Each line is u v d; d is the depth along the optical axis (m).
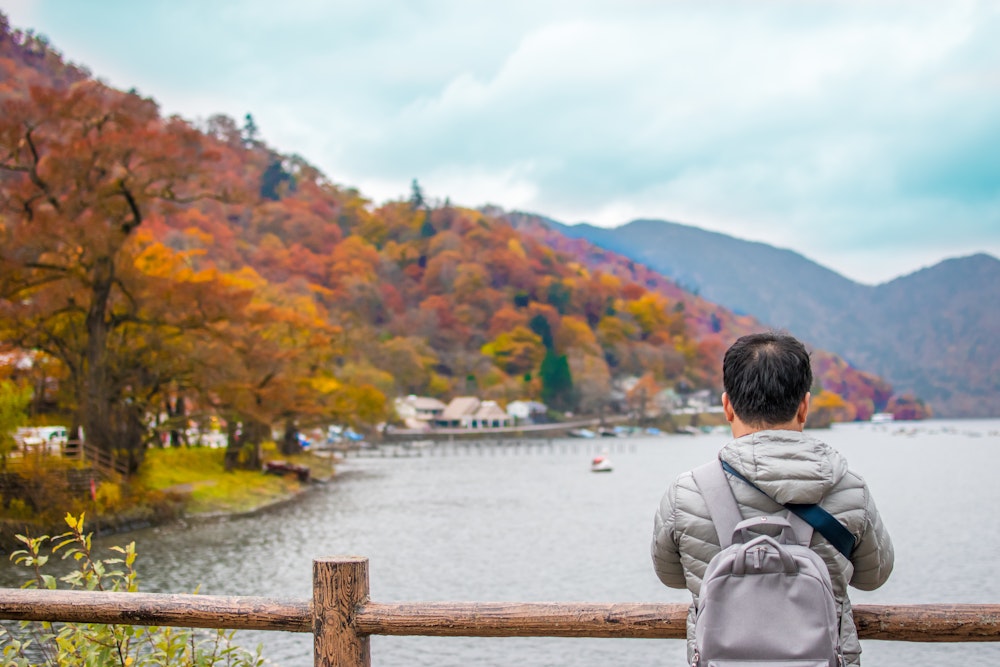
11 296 39.16
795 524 2.96
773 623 2.70
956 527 40.31
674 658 16.75
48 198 39.88
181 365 43.38
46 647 5.92
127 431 43.34
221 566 27.75
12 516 30.86
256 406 46.53
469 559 30.31
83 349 42.19
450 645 17.59
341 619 3.79
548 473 89.25
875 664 16.52
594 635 3.63
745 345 3.28
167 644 5.41
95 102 40.81
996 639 3.34
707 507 3.05
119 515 35.06
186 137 42.38
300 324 64.06
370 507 50.53
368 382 135.75
